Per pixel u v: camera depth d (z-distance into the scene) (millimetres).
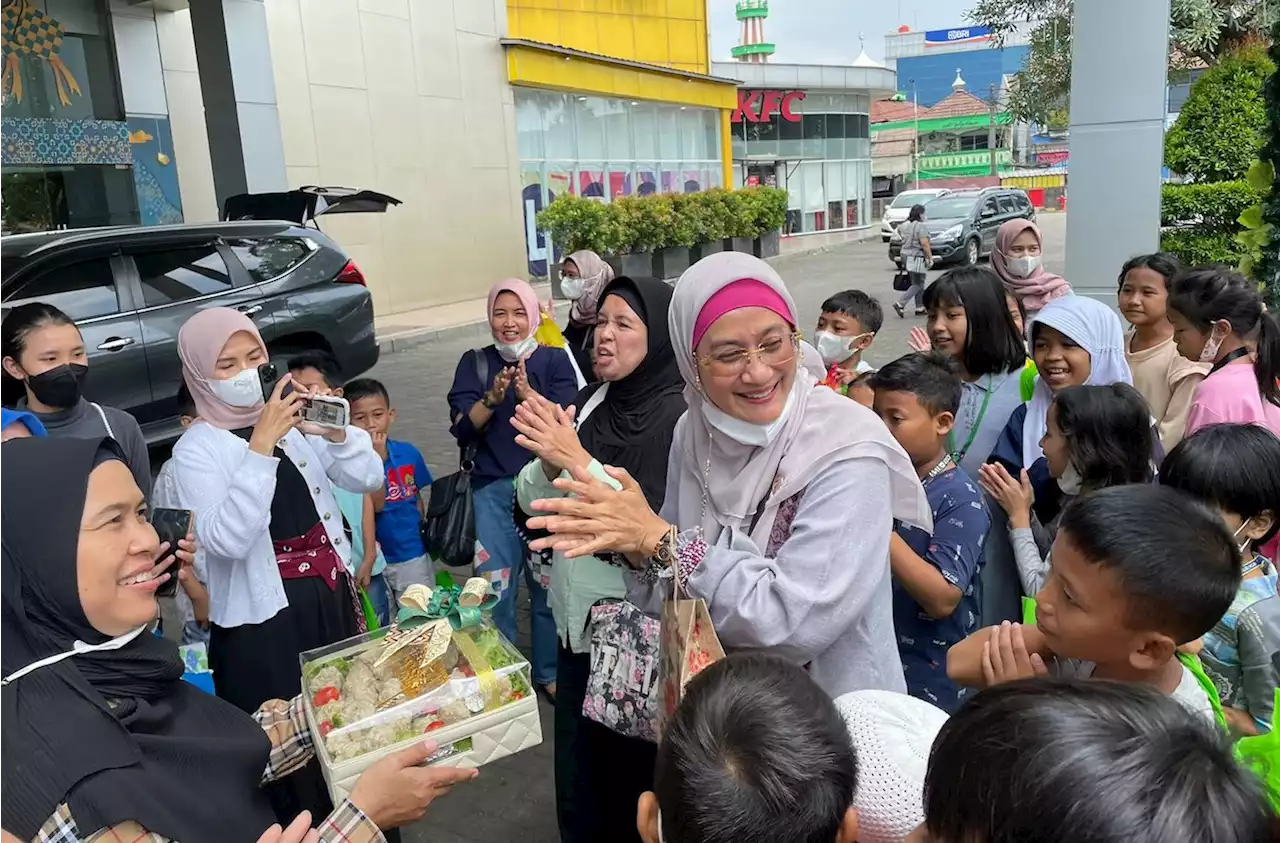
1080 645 1536
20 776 1297
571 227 15656
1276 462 1968
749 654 1293
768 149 30609
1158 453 2768
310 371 3631
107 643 1436
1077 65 5387
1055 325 3055
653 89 20078
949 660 1773
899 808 1229
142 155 11000
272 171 9688
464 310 14586
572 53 17203
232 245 7023
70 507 1396
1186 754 789
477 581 2113
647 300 2609
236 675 2598
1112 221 5461
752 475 1791
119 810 1317
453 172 15297
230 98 9312
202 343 2676
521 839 2928
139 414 6320
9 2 9547
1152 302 3783
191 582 2730
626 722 1978
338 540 2754
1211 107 8445
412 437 7648
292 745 1923
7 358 3207
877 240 28594
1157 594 1424
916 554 2254
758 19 39906
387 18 13953
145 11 10922
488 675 1901
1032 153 54594
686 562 1684
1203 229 8164
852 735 1294
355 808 1564
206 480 2551
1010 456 3172
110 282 6281
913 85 61031
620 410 2713
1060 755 793
